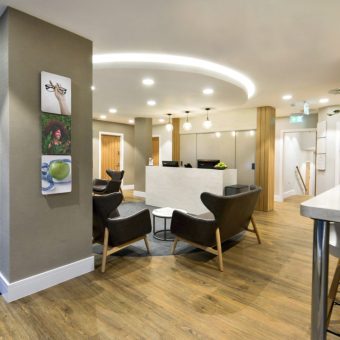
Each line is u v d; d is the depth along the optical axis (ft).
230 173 17.66
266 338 5.89
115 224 9.32
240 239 12.78
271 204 19.76
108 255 9.74
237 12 7.22
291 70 11.60
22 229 7.44
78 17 7.54
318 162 19.94
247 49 9.55
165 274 8.98
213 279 8.66
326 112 19.13
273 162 20.01
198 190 17.99
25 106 7.38
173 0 6.72
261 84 13.69
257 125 19.83
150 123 24.57
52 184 7.95
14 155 7.21
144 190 24.71
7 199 7.25
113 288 8.00
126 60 10.35
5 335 5.93
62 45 8.14
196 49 9.60
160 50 9.76
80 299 7.38
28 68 7.41
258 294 7.75
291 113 22.11
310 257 10.59
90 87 8.93
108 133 28.12
